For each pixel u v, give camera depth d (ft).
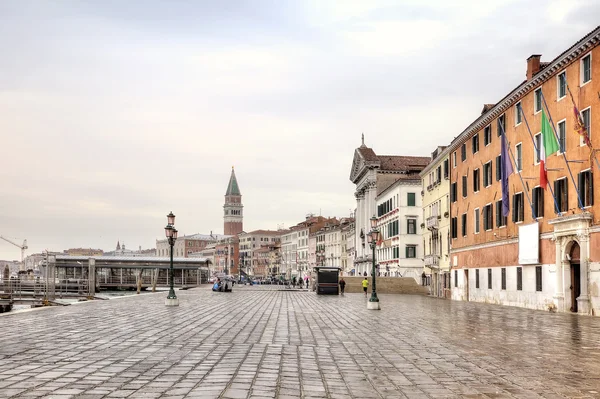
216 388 34.22
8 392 32.60
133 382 35.91
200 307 122.52
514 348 55.31
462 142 185.78
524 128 138.00
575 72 113.60
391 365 44.50
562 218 115.14
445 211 209.87
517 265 140.67
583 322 89.15
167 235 131.75
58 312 99.96
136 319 86.17
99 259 337.93
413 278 263.08
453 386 36.40
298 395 33.04
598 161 105.91
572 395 33.94
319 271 219.20
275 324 80.53
